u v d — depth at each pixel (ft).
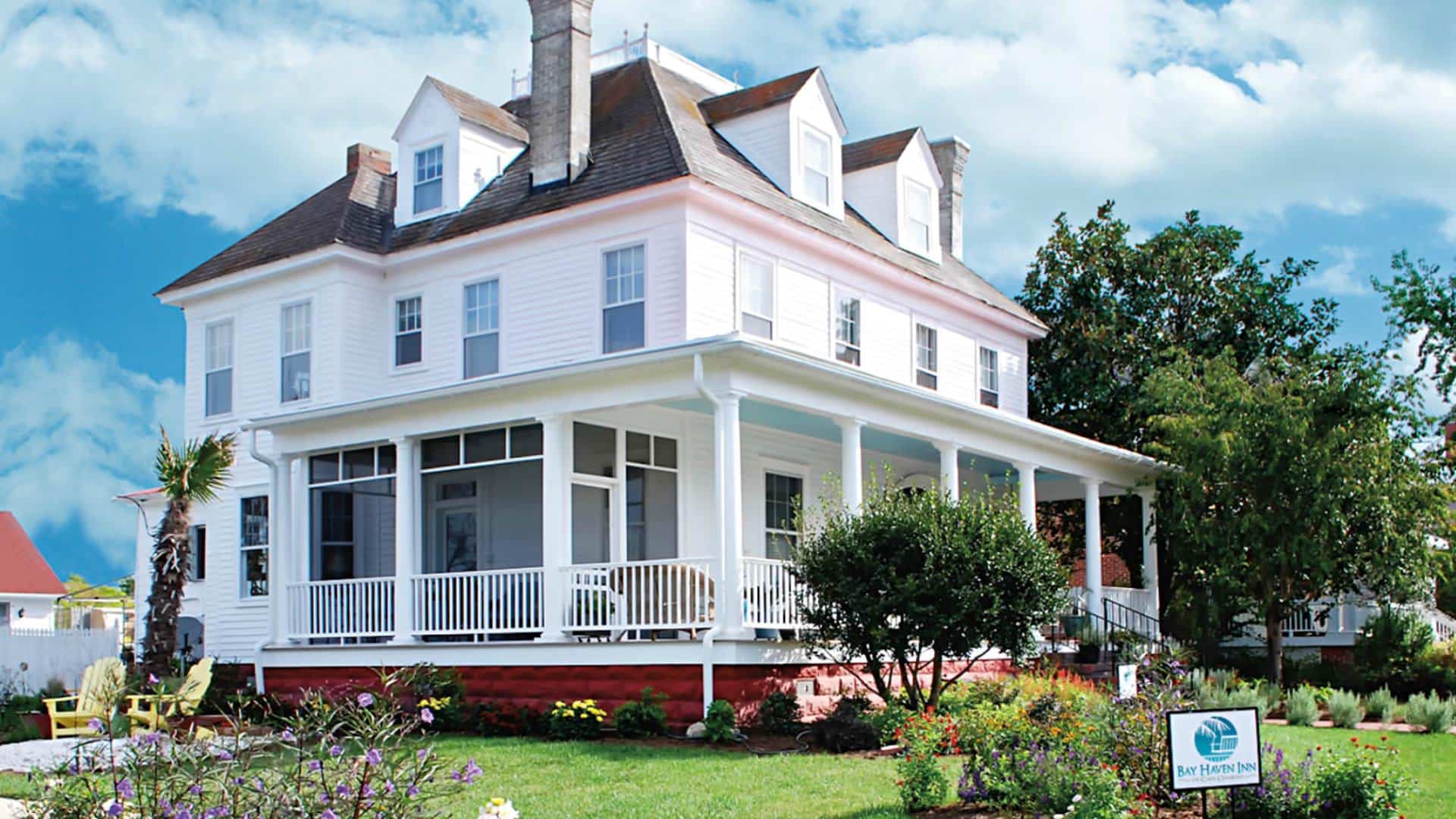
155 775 25.71
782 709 56.18
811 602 58.59
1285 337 112.68
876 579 53.11
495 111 87.56
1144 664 62.23
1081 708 44.24
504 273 79.20
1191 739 31.81
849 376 61.16
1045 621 54.34
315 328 83.71
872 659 54.24
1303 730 60.29
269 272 85.92
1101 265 113.39
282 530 73.61
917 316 91.04
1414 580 81.97
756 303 76.59
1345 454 80.64
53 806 26.43
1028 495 78.38
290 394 85.20
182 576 71.97
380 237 86.02
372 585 69.62
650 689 57.16
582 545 68.08
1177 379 88.79
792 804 38.34
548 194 77.92
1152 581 91.86
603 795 40.42
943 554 52.75
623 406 61.00
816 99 83.87
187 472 72.23
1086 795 33.35
